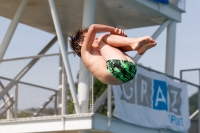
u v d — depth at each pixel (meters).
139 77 21.41
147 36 7.81
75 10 23.67
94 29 8.14
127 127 20.59
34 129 19.81
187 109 24.31
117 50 8.10
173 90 23.53
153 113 21.98
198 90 25.42
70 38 8.68
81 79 19.66
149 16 24.53
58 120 19.38
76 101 19.28
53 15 20.02
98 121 19.09
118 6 23.14
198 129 25.30
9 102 20.75
